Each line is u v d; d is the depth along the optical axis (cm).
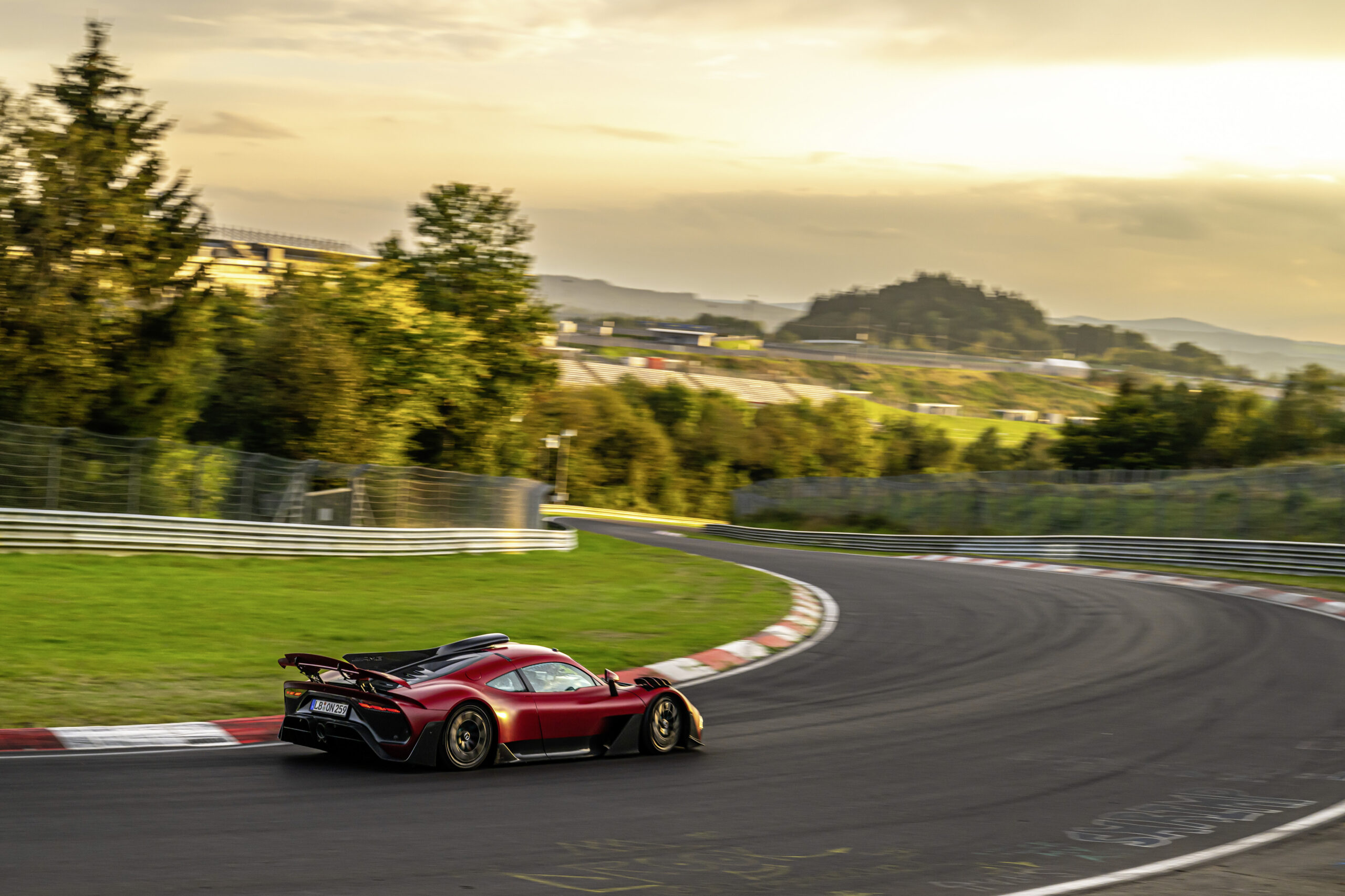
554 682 954
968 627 2038
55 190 2880
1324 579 2938
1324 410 7181
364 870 603
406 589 2275
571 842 685
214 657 1378
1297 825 798
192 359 3275
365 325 4197
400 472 3109
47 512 2231
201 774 833
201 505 2591
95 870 580
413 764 855
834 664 1627
